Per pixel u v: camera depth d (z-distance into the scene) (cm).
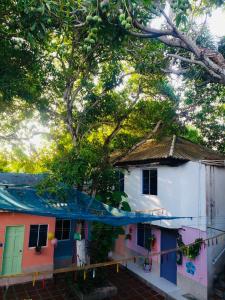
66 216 772
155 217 899
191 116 1403
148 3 431
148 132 1398
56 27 660
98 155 1110
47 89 1227
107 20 441
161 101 1316
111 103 1305
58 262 1470
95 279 1134
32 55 937
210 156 1366
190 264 1138
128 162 1453
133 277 1317
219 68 530
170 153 1184
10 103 1212
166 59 994
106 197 1209
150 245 1367
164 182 1266
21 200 919
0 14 703
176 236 1237
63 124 1453
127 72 1339
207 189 1120
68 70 1115
